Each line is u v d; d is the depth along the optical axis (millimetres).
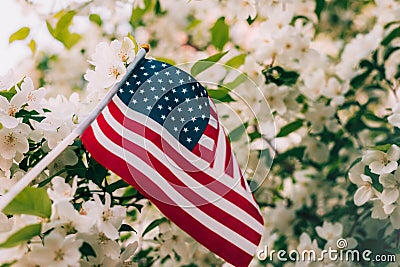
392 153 898
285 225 1076
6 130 846
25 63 1160
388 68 1020
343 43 1087
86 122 793
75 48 1172
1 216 797
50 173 859
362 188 923
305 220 1075
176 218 801
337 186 1066
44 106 877
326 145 1049
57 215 761
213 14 1151
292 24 1054
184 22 1156
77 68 1194
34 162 870
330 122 1032
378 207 931
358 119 1033
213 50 1146
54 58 1176
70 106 872
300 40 998
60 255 751
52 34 1068
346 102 1035
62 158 857
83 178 875
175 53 1158
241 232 817
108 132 810
